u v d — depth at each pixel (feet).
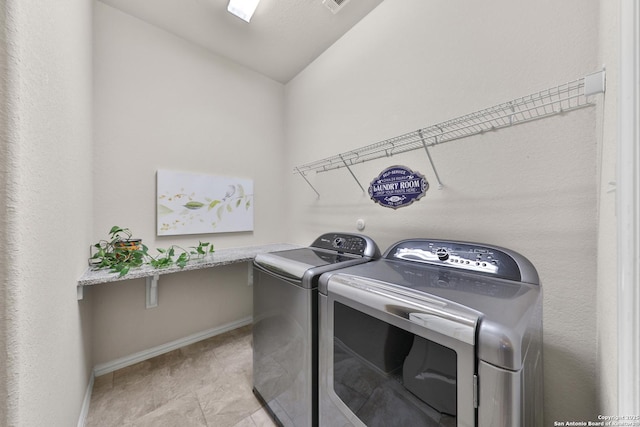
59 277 2.82
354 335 2.95
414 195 4.96
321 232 7.32
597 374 2.89
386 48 5.52
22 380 1.80
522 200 3.58
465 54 4.21
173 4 5.69
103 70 5.58
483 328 1.89
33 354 2.01
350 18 6.06
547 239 3.36
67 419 3.21
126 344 5.98
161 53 6.41
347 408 3.03
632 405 1.14
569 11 3.18
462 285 2.78
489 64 3.92
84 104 4.48
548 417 3.36
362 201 6.08
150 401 4.80
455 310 2.12
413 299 2.40
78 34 3.98
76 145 3.83
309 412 3.55
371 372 2.75
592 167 3.00
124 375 5.59
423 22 4.82
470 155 4.14
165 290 6.57
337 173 6.78
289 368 3.95
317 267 3.76
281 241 8.89
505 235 3.75
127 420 4.34
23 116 1.82
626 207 1.21
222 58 7.50
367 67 5.96
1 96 1.66
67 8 3.26
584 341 3.08
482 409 1.88
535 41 3.46
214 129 7.34
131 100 5.97
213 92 7.32
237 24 6.26
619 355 1.28
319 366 3.45
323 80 7.26
